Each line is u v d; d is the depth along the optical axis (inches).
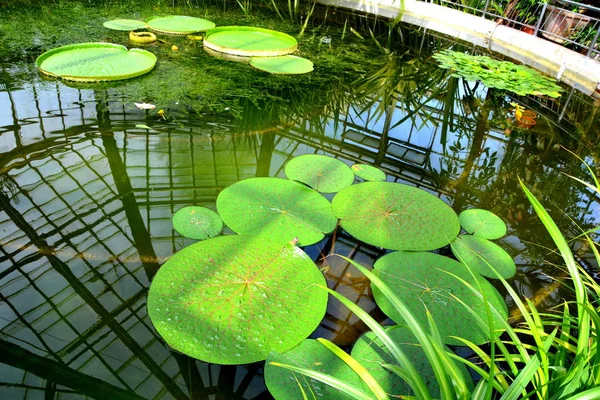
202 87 119.6
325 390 45.9
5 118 91.8
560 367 37.5
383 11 217.5
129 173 80.3
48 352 48.7
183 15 185.2
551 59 166.9
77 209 70.1
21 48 127.9
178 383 46.8
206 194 76.8
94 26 156.3
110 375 47.1
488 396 34.8
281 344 50.6
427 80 151.3
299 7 217.9
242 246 64.2
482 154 106.9
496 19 215.2
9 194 71.3
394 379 48.0
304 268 61.8
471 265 67.2
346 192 81.0
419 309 58.0
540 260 72.4
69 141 87.1
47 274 58.1
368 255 68.0
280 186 79.9
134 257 62.2
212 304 54.1
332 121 114.0
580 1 190.2
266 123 105.6
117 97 106.9
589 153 111.7
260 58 146.7
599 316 36.4
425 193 83.8
